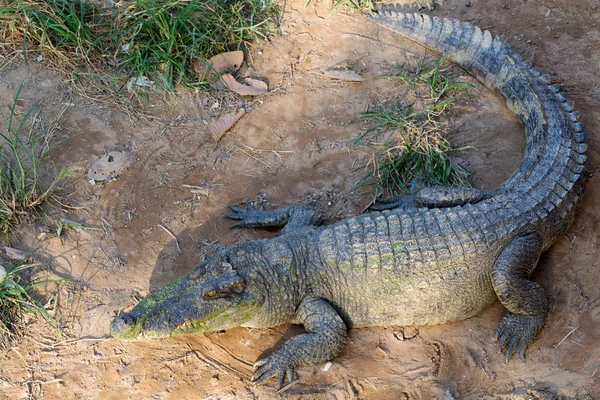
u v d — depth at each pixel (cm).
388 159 500
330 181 496
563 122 492
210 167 497
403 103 514
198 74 517
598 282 471
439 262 457
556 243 480
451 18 547
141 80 510
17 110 495
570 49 533
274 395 448
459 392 451
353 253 460
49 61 506
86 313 461
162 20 511
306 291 462
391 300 459
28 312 459
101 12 516
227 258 459
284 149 503
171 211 486
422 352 459
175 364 454
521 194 470
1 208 471
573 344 459
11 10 505
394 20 535
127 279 469
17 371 450
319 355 454
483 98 520
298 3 545
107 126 500
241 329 464
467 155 503
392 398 449
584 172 482
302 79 522
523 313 461
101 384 449
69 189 484
